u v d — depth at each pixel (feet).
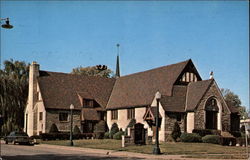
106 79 223.71
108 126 199.52
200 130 153.17
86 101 200.13
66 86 206.18
